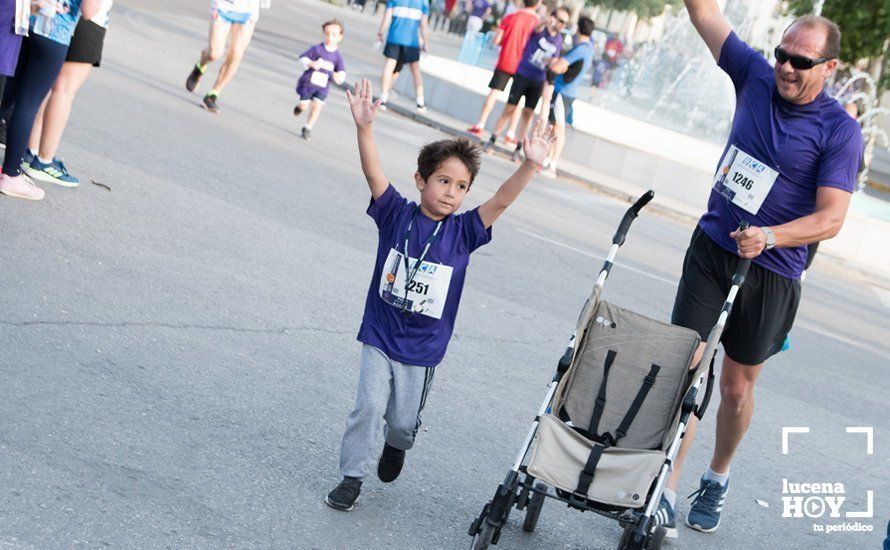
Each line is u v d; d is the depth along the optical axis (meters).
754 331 5.95
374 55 32.69
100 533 4.51
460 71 28.52
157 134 12.48
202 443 5.59
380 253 5.31
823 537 6.65
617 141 23.23
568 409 5.44
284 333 7.52
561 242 13.59
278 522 5.03
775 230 5.47
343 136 16.55
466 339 8.65
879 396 10.54
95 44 9.06
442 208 5.21
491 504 4.91
